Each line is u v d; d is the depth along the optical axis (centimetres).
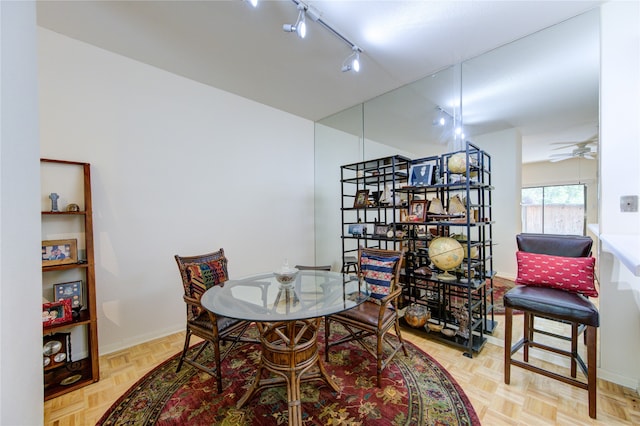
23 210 86
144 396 170
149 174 250
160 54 233
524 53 221
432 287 283
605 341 180
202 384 182
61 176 205
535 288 178
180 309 268
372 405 160
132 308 239
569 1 175
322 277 224
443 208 250
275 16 187
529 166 232
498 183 252
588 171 197
